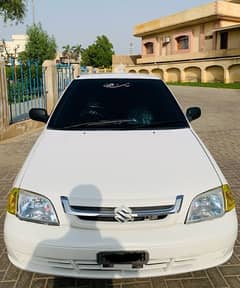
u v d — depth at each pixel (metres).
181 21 30.53
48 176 2.16
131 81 3.63
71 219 1.97
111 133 2.84
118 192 1.99
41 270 2.00
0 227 3.20
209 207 2.07
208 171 2.25
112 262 1.94
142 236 1.92
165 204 1.98
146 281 2.38
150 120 3.09
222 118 10.47
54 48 33.22
